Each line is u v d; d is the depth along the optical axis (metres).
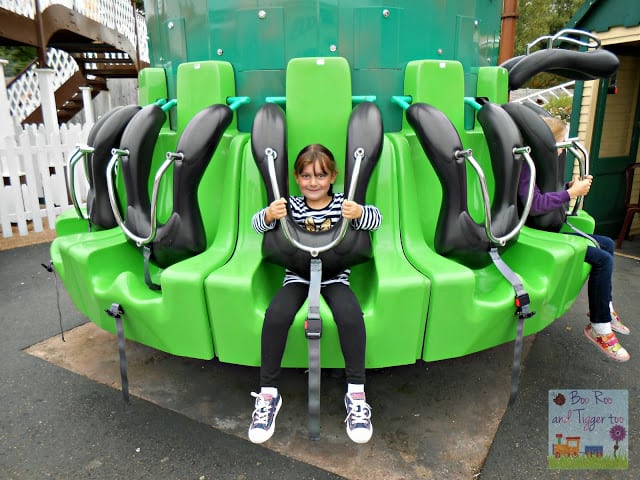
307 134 2.35
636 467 1.93
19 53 13.48
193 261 2.08
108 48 10.41
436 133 2.04
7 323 3.22
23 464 1.95
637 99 5.32
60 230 2.90
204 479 1.87
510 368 2.67
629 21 4.53
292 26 2.46
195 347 2.06
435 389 2.47
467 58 2.76
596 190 5.34
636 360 2.77
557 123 2.74
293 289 1.97
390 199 2.26
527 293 2.05
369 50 2.47
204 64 2.46
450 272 1.95
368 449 2.03
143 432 2.14
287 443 2.06
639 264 4.60
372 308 1.95
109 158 2.53
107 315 2.27
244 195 2.29
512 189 2.19
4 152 5.25
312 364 1.81
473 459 1.97
